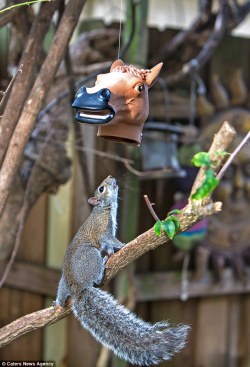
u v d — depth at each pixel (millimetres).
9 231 4898
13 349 6484
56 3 3760
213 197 6258
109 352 5816
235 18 6289
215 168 2654
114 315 3324
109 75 2926
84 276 3484
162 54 6031
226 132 2613
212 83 6273
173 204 6203
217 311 6641
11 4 4113
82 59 5746
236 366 6785
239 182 6250
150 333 3119
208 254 6332
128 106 2887
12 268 6336
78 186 5961
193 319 6531
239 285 6555
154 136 5848
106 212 3729
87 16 6906
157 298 6203
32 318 3316
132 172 5367
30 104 3553
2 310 6484
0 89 5605
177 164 5891
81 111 2785
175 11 7660
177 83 6184
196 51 6223
